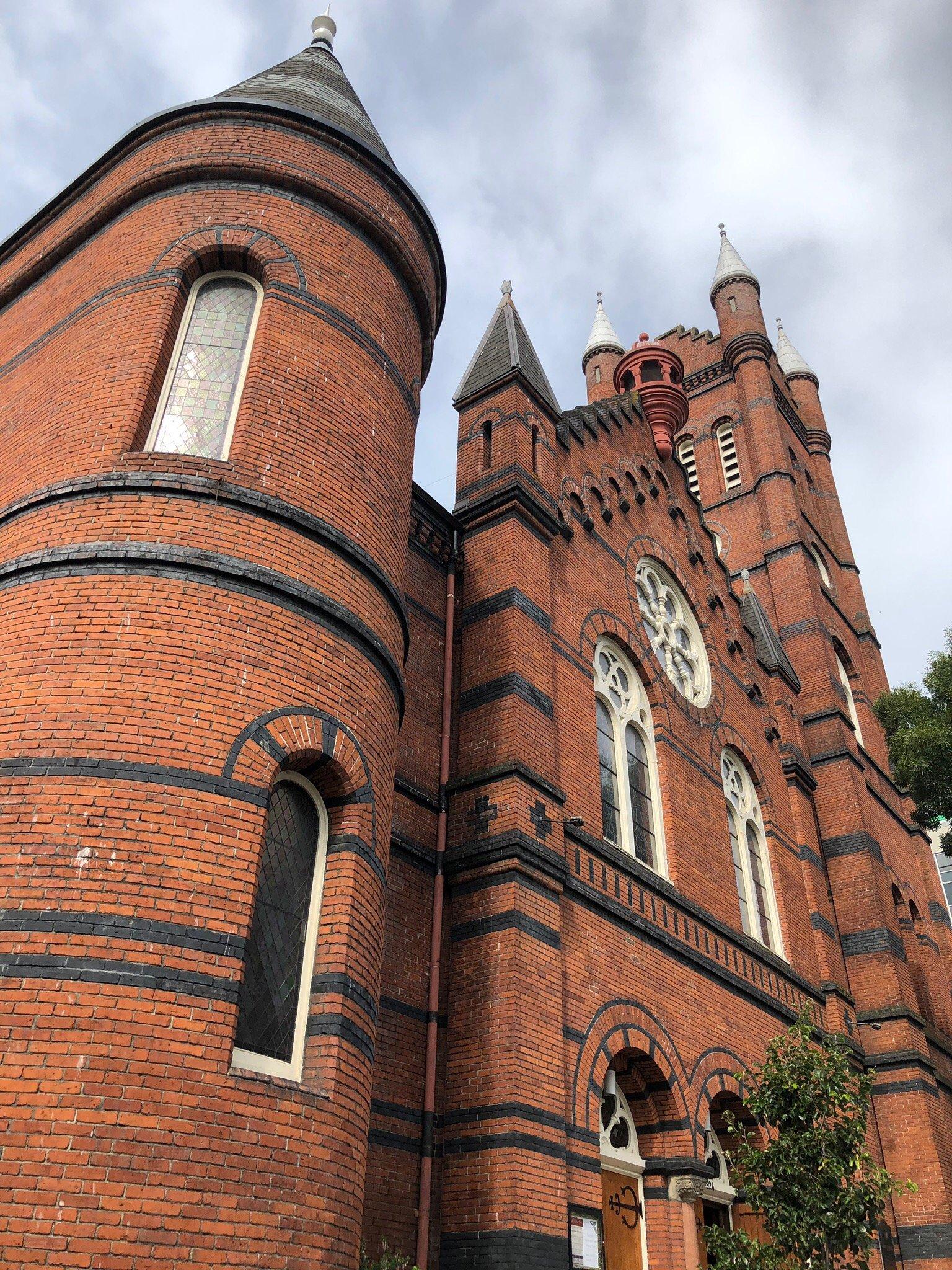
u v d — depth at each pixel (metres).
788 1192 12.81
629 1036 13.56
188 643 8.81
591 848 14.21
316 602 9.71
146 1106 6.95
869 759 29.56
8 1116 6.65
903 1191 19.86
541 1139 11.09
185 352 11.19
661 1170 13.73
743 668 23.20
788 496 32.91
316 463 10.62
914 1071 21.47
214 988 7.57
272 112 12.58
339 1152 7.99
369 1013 9.04
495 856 12.60
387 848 10.09
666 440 22.64
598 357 38.50
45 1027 6.97
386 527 11.27
